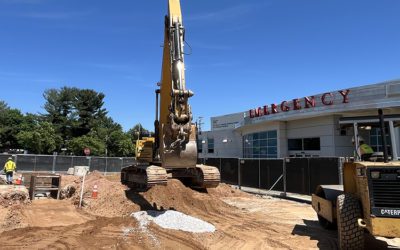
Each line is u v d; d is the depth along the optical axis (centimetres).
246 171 2427
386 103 2272
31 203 1420
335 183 1717
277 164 2134
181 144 1161
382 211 686
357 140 866
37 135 6378
